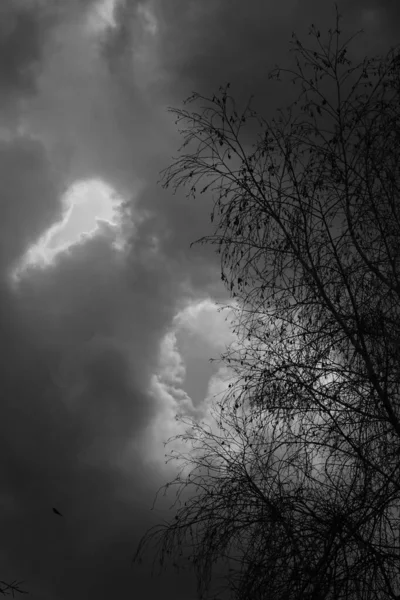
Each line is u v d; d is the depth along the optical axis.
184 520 7.90
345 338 7.91
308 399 7.82
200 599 7.48
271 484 7.84
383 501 7.31
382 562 7.13
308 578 7.34
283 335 8.09
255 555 7.62
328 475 7.65
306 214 8.23
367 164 7.96
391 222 7.99
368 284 7.98
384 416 7.54
